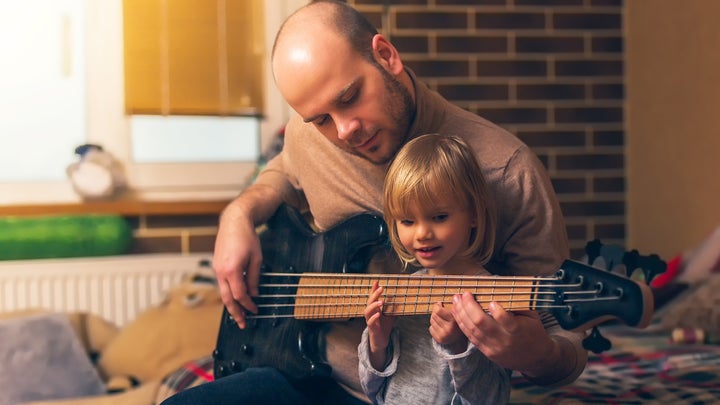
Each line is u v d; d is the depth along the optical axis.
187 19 3.60
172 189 3.68
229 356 1.78
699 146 3.43
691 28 3.45
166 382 2.66
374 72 1.45
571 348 1.43
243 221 1.76
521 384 2.02
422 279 1.41
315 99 1.45
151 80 3.58
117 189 3.62
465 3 3.80
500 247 1.50
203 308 3.11
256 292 1.73
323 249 1.67
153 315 3.11
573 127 3.90
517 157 1.49
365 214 1.63
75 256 3.43
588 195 3.92
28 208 3.43
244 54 3.66
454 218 1.38
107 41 3.60
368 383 1.48
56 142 3.62
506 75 3.84
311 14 1.50
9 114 3.57
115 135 3.63
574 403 1.80
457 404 1.40
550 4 3.87
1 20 3.55
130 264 3.42
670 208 3.64
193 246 3.63
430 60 3.77
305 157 1.76
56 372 2.92
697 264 2.85
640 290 1.20
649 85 3.76
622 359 2.25
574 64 3.89
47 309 3.23
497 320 1.25
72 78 3.62
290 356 1.67
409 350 1.46
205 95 3.62
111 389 2.89
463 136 1.53
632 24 3.88
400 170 1.39
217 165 3.71
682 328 2.47
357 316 1.56
